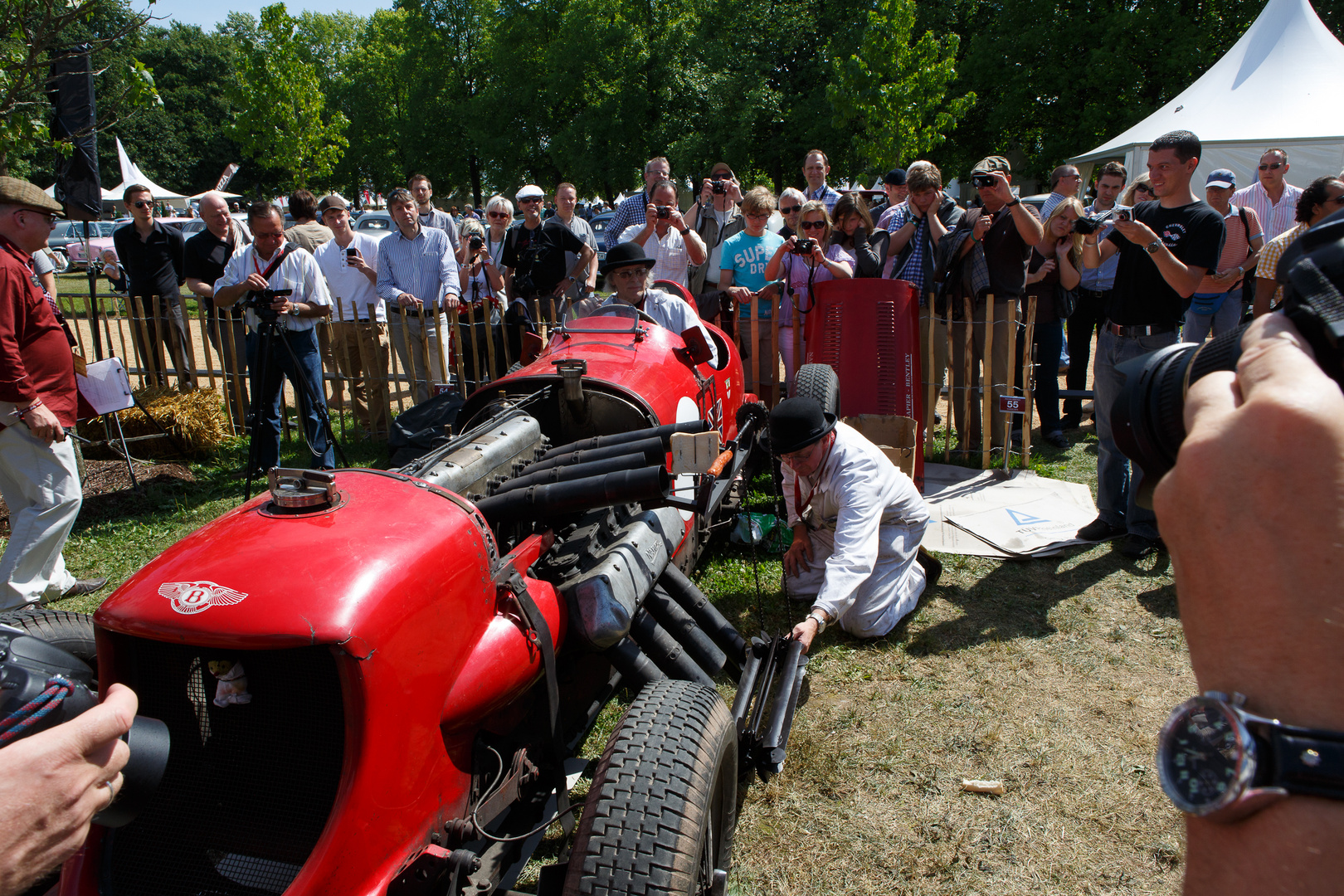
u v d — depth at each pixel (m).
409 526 2.08
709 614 3.21
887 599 3.78
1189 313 6.43
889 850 2.63
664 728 2.03
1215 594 0.58
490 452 2.89
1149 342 4.38
